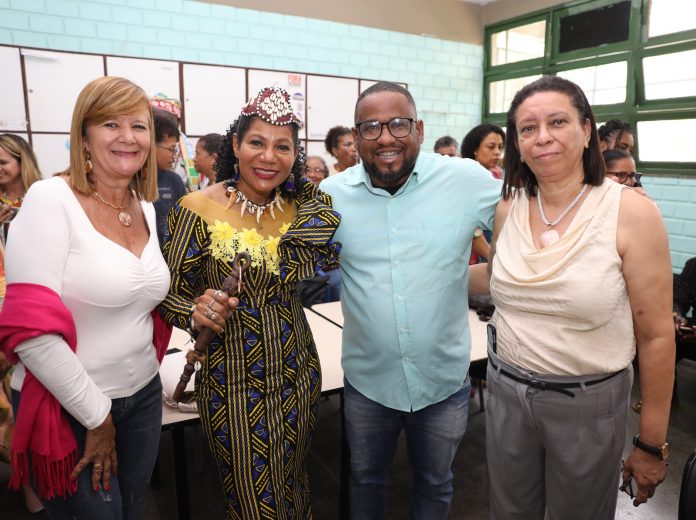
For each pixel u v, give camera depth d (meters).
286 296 1.40
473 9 5.77
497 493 1.41
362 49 5.16
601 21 4.69
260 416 1.34
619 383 1.22
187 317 1.26
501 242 1.32
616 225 1.13
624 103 4.61
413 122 1.47
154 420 1.37
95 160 1.20
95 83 1.16
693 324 3.00
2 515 2.16
